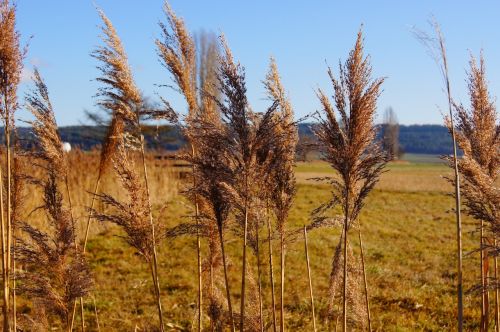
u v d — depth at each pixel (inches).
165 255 490.3
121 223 169.0
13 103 168.1
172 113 165.0
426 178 1733.5
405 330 307.0
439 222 787.4
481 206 142.6
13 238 200.1
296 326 311.6
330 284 202.7
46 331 207.9
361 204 169.6
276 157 156.9
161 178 722.8
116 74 175.0
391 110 2586.1
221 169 148.1
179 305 355.3
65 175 202.2
